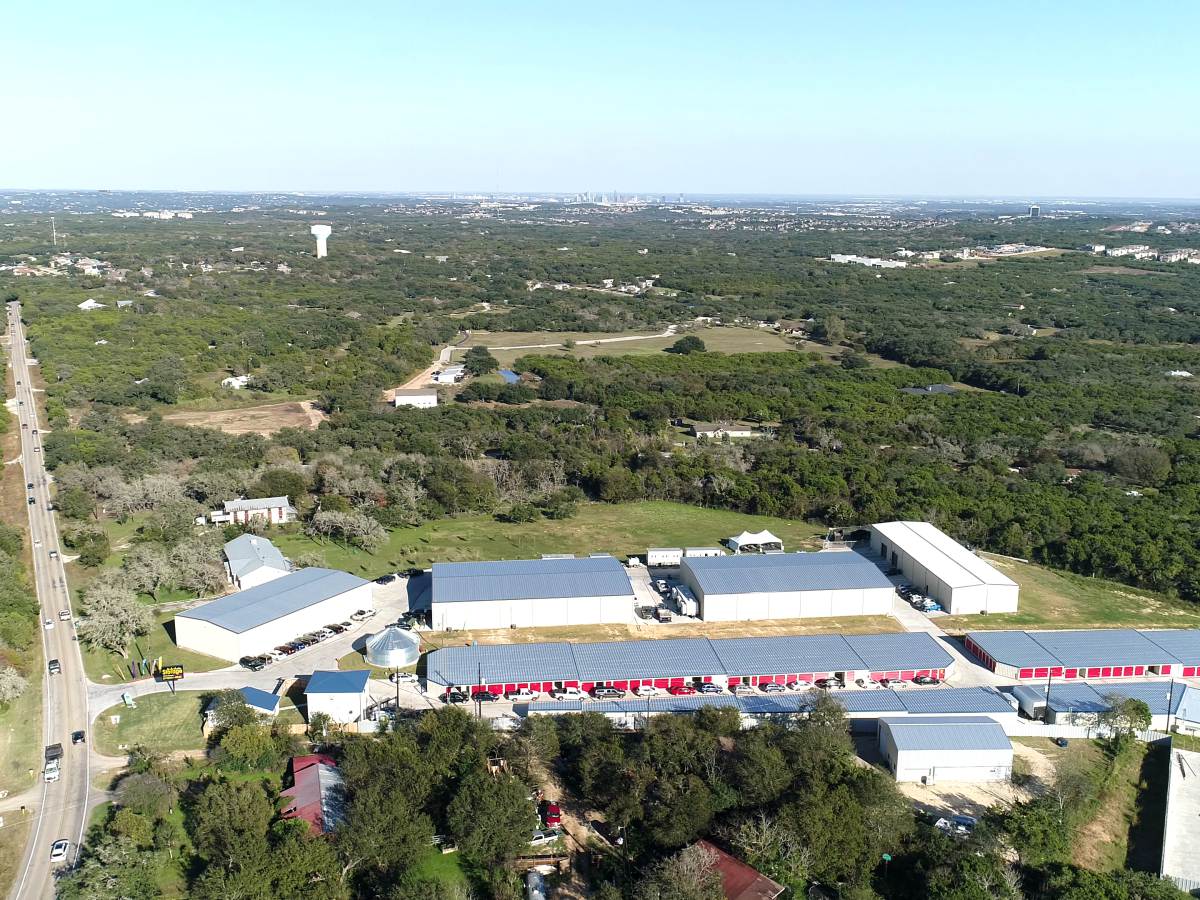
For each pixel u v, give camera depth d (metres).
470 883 69.12
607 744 81.38
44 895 67.19
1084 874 67.31
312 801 74.81
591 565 120.50
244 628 101.88
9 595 110.25
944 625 114.56
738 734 84.81
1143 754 88.62
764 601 114.94
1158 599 123.81
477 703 93.88
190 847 72.38
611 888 64.69
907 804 77.00
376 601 118.81
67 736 87.56
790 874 68.38
